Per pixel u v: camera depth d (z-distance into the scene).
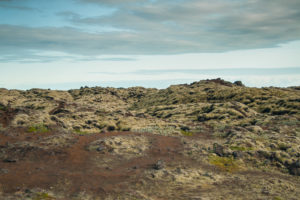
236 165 42.50
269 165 42.41
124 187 30.66
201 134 66.88
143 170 37.62
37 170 34.22
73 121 78.12
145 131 66.19
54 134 56.16
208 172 38.47
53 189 28.42
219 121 89.69
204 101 160.88
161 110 138.38
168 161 43.12
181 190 30.80
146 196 28.23
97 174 34.62
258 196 29.06
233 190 31.22
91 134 58.75
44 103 135.75
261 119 83.44
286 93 139.00
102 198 27.06
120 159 42.72
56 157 40.41
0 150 41.47
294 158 43.47
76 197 26.81
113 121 82.06
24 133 53.47
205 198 27.75
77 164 38.34
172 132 66.44
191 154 47.28
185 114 114.69
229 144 52.03
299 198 29.28
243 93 149.50
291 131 65.19
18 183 29.19
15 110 66.31
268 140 54.19
